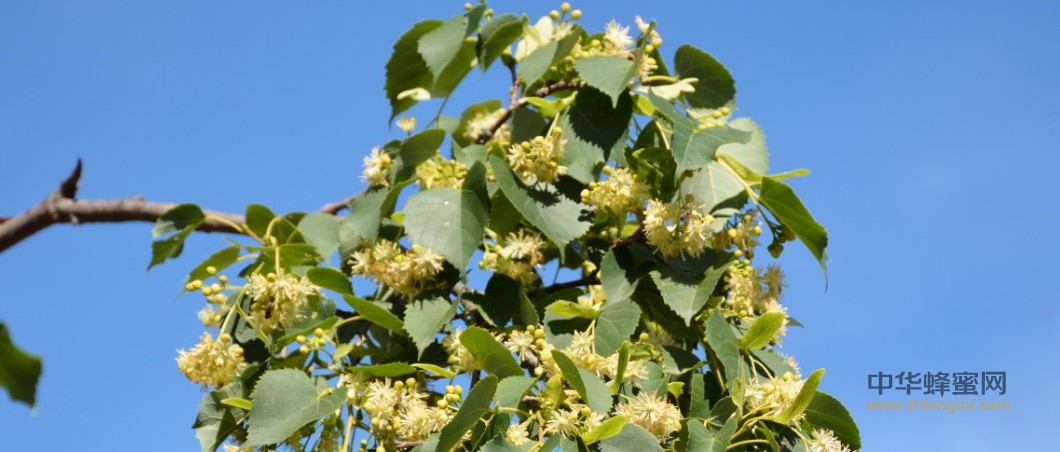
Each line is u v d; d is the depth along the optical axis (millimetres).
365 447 2814
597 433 2578
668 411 2770
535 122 3406
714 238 3213
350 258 3373
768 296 3205
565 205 3164
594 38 3549
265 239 3357
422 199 3084
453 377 2887
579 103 3260
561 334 2998
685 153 3000
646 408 2748
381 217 3197
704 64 3555
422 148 3227
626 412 2768
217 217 3400
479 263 3201
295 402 2762
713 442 2725
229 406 2955
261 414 2715
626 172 3127
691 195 3072
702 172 3234
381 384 2822
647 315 3307
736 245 3199
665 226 3047
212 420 2947
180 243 3344
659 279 3072
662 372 2941
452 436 2496
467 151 3361
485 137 3580
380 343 3369
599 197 3121
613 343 2914
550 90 3459
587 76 3203
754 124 3490
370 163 3287
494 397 2562
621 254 3207
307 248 3219
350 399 2842
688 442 2715
